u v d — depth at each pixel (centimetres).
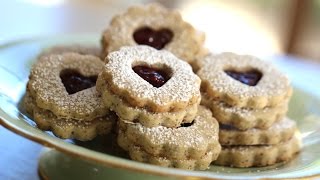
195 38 37
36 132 27
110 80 30
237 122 33
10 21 55
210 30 74
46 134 27
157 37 38
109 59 32
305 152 35
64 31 55
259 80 36
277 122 35
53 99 31
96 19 60
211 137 31
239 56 38
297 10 85
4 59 37
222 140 34
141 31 38
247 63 37
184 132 30
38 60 36
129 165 25
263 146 34
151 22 38
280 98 34
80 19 60
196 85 31
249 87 34
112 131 32
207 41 59
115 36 36
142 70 32
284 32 86
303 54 85
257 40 80
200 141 30
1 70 35
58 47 40
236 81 35
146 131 29
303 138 37
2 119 27
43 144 26
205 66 36
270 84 35
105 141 32
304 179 28
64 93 32
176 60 33
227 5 91
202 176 25
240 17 88
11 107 32
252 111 34
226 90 34
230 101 33
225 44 61
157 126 30
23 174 32
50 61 34
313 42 85
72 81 34
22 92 34
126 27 37
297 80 43
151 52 33
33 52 39
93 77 34
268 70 37
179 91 30
